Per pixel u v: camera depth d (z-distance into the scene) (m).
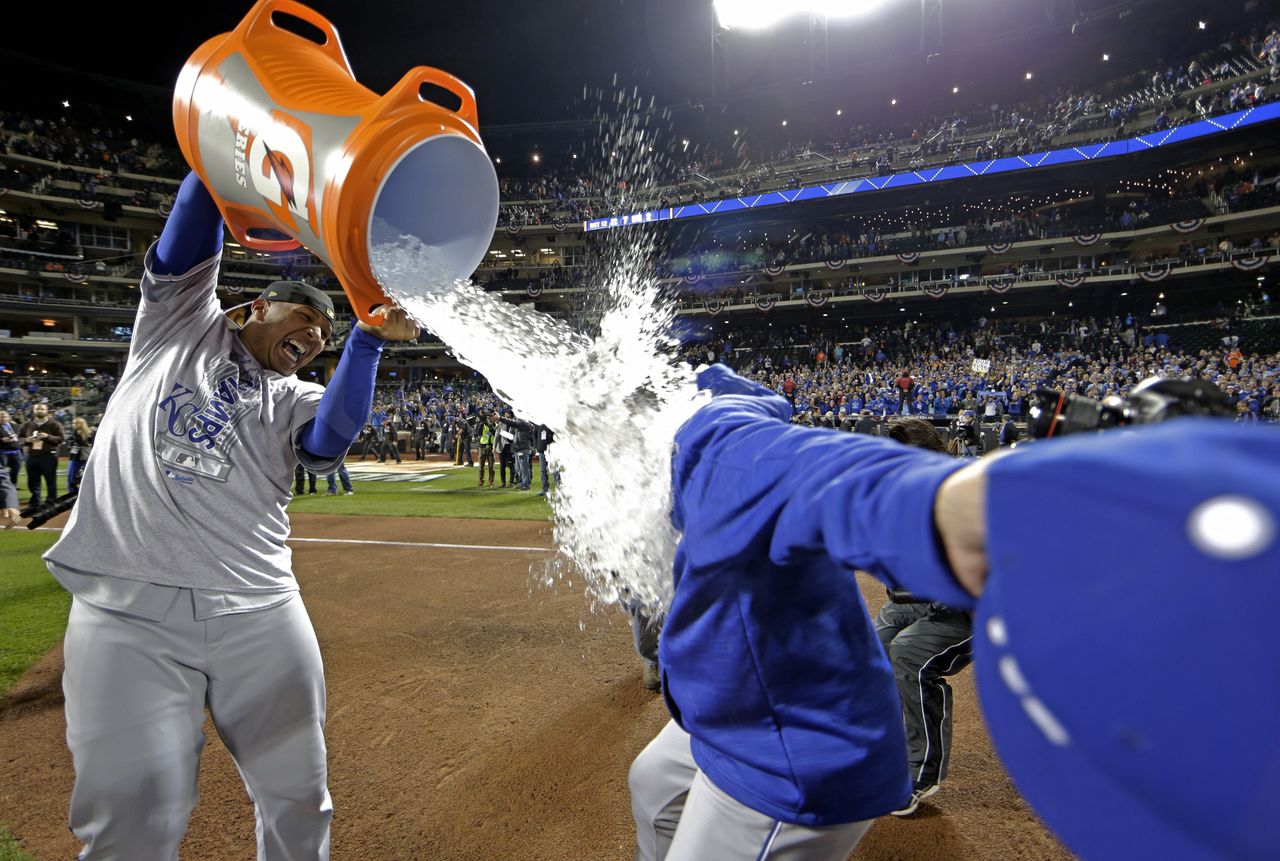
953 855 2.70
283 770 1.87
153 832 1.64
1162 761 0.25
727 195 40.59
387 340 1.86
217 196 1.64
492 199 1.62
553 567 7.34
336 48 1.64
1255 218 30.11
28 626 5.24
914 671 2.89
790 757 1.15
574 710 3.90
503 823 2.88
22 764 3.30
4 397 30.19
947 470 0.53
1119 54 38.59
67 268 40.03
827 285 41.25
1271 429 0.30
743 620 1.11
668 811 1.57
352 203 1.29
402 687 4.22
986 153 34.81
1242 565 0.22
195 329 1.98
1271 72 29.64
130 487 1.77
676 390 1.26
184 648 1.73
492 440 15.56
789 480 0.77
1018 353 31.70
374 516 11.05
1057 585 0.31
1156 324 31.52
